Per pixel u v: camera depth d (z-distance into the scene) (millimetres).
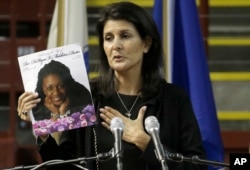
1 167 15062
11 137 15547
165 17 9867
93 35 15336
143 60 7113
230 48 16016
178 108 7047
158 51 7105
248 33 16109
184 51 10000
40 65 6848
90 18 15445
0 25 16875
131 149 6660
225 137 15383
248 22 16078
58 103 6758
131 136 6629
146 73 7121
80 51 6875
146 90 7016
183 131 6977
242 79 15914
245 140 15359
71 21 9719
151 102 6957
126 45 6801
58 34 9727
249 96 15820
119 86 7102
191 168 6688
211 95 9711
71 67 6832
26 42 15945
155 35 6988
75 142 7008
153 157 6508
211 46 15992
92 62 14484
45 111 6758
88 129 6910
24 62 6871
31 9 16234
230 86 15898
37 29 16578
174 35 10016
